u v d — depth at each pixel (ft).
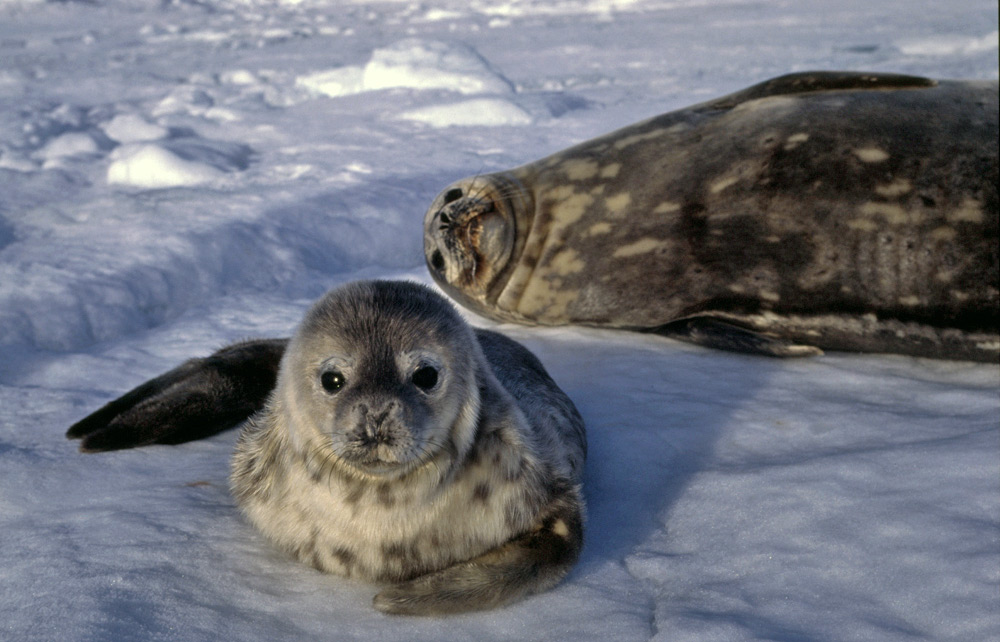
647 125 14.80
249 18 86.69
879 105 13.19
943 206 12.15
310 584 6.81
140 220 18.90
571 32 58.29
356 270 17.67
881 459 8.41
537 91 35.86
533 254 14.48
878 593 6.40
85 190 22.61
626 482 8.61
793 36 48.39
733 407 10.36
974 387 10.98
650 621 6.24
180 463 9.19
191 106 34.63
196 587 6.64
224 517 7.84
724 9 69.00
